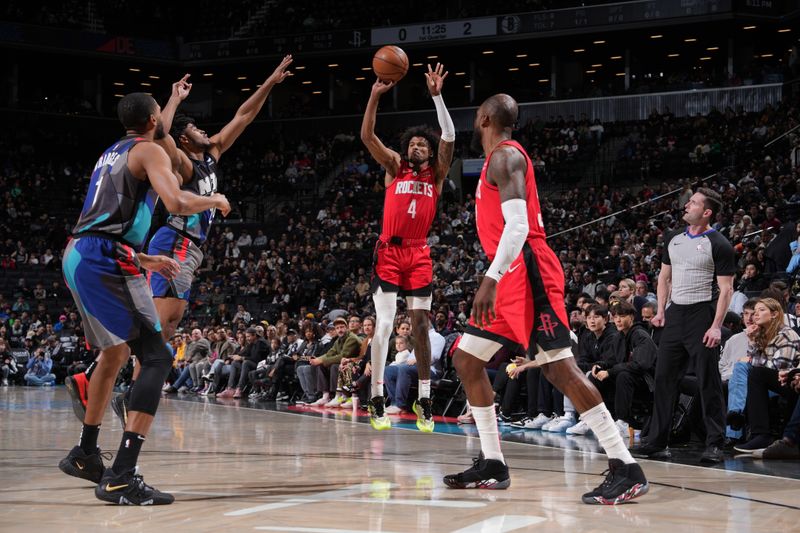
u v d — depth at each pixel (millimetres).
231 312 20203
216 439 6492
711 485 4219
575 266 15062
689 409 6469
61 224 25531
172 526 2982
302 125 29344
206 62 28797
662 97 25406
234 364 13469
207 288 21219
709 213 5508
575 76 28516
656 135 24094
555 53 28188
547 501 3621
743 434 6402
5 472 4449
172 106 4996
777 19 24125
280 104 31516
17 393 13711
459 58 28656
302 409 10547
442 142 5449
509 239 3570
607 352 7293
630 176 23422
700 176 21703
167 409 10281
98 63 28844
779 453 5496
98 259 3557
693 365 5531
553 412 7973
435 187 5582
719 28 25000
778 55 26875
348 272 20016
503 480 3979
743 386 6102
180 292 5352
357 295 17625
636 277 12062
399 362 9938
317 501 3557
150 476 4336
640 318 8078
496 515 3252
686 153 22641
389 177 5637
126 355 3811
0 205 25234
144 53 28484
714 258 5438
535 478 4406
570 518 3211
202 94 31297
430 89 5348
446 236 20656
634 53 28047
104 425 7457
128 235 3629
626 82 27734
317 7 28516
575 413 7672
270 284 20516
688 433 6648
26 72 29797
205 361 14336
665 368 5641
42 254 23750
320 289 19609
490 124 4012
